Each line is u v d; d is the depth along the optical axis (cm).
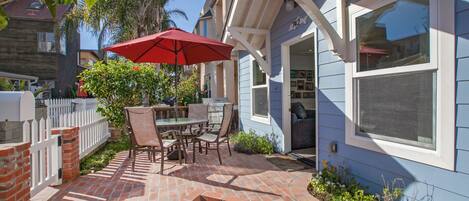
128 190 354
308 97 847
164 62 620
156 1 1431
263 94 672
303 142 609
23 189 263
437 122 246
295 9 508
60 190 354
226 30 638
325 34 354
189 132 616
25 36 1538
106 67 720
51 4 139
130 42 484
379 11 308
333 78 397
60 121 439
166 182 387
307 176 414
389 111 299
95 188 362
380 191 309
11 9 1558
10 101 292
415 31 265
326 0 401
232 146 662
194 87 1313
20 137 335
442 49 240
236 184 378
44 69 1562
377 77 314
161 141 439
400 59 281
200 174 426
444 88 240
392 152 291
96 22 1369
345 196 308
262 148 584
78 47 2089
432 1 247
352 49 348
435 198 248
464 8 225
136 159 532
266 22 605
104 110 695
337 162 388
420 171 262
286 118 566
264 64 614
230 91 1116
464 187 226
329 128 408
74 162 402
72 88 1819
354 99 350
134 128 452
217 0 1197
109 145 682
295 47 702
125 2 1341
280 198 327
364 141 330
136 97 744
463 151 227
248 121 767
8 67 1520
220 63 1265
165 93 819
